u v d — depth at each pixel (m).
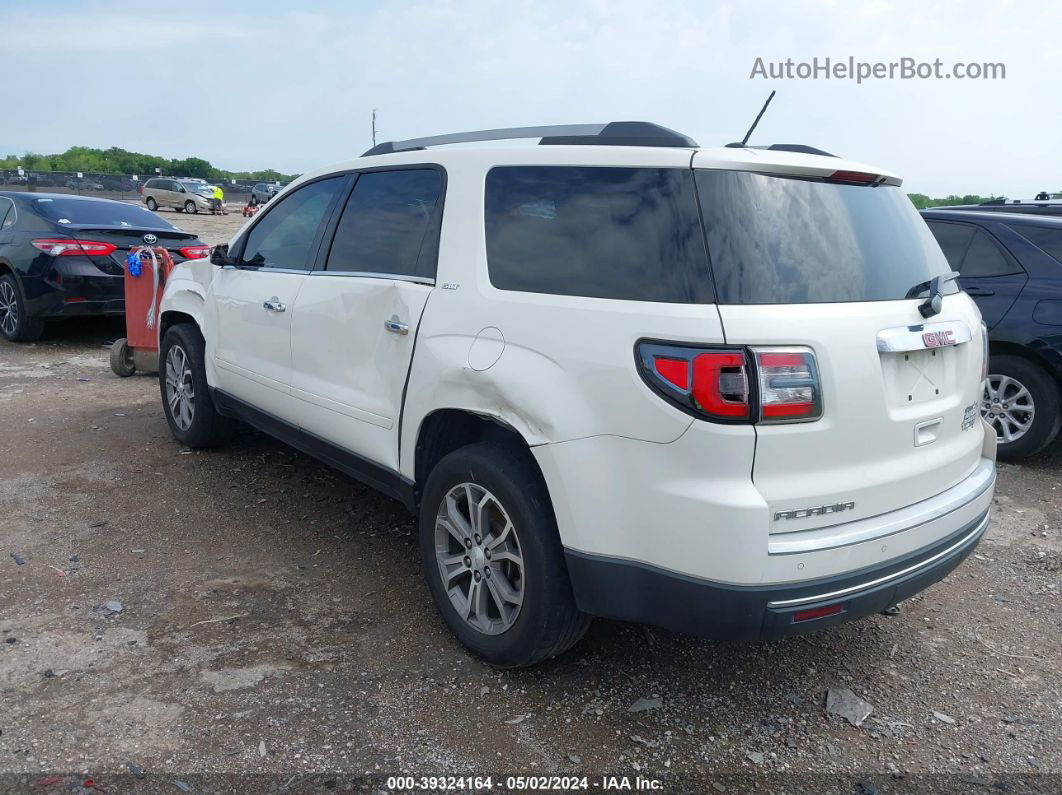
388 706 2.91
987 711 3.04
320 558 4.06
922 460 2.86
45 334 9.91
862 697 3.10
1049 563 4.31
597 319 2.69
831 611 2.56
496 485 2.97
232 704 2.88
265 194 42.31
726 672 3.22
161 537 4.22
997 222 5.90
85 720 2.76
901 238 3.04
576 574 2.75
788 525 2.49
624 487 2.61
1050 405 5.63
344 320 3.78
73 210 9.29
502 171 3.22
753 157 2.67
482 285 3.10
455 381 3.08
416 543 4.28
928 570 2.82
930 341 2.82
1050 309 5.53
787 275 2.58
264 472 5.20
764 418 2.43
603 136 3.01
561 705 2.96
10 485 4.82
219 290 4.93
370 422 3.63
